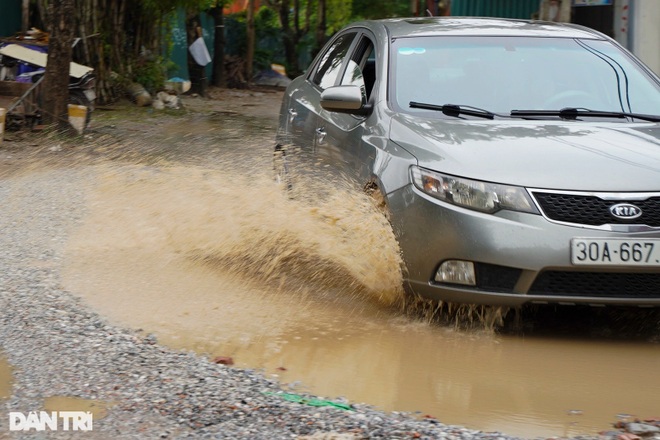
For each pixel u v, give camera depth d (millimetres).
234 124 19562
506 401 4734
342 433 4098
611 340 5820
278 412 4336
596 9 20672
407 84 6957
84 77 16750
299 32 36719
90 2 21672
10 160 12734
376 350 5492
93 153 13812
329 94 6906
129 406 4352
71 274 6734
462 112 6648
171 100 22922
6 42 17953
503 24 7805
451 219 5652
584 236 5457
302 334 5727
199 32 27719
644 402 4750
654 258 5477
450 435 4137
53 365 4844
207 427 4141
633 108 6914
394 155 6176
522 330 5973
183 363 4977
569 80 7074
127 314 5879
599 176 5598
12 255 7207
